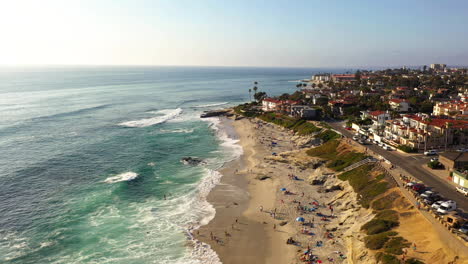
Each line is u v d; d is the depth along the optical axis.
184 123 153.62
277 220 58.25
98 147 105.38
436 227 43.75
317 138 107.31
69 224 56.22
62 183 74.62
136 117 166.38
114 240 51.47
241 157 97.69
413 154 79.38
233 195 69.44
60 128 132.88
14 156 93.75
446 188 56.84
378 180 63.47
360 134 106.06
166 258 47.12
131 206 63.41
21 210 61.22
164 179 78.19
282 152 99.62
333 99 189.88
